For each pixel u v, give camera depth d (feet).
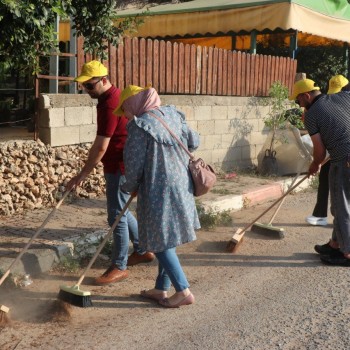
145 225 14.06
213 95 31.73
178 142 14.02
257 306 15.08
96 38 21.65
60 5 17.29
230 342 12.89
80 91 25.67
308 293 16.07
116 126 15.55
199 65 30.58
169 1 50.44
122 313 14.53
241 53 33.17
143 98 14.10
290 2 34.14
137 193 14.32
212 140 31.71
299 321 14.10
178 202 13.91
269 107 34.99
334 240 18.85
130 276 17.26
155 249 13.89
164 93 29.17
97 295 15.67
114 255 16.60
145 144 13.69
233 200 26.04
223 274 17.70
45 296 15.43
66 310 14.25
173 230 13.87
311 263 18.83
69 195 23.82
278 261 18.99
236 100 32.81
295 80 37.96
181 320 14.14
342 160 17.92
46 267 17.11
